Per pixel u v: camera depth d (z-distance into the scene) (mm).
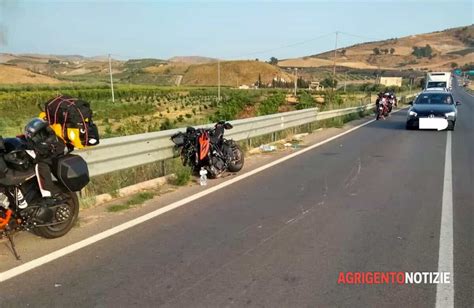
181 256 4910
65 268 4598
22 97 61000
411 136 16172
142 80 180500
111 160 7328
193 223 6055
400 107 36875
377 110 24281
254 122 12555
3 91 78125
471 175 9234
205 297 3982
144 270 4547
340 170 9734
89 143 5734
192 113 44719
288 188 8078
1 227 4777
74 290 4117
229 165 9227
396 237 5531
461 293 4082
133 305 3844
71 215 5621
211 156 8750
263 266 4648
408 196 7535
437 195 7602
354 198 7395
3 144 4879
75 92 74812
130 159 7770
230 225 5977
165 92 97812
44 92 72312
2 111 47344
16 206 4992
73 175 5422
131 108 49625
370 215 6449
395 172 9531
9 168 4906
